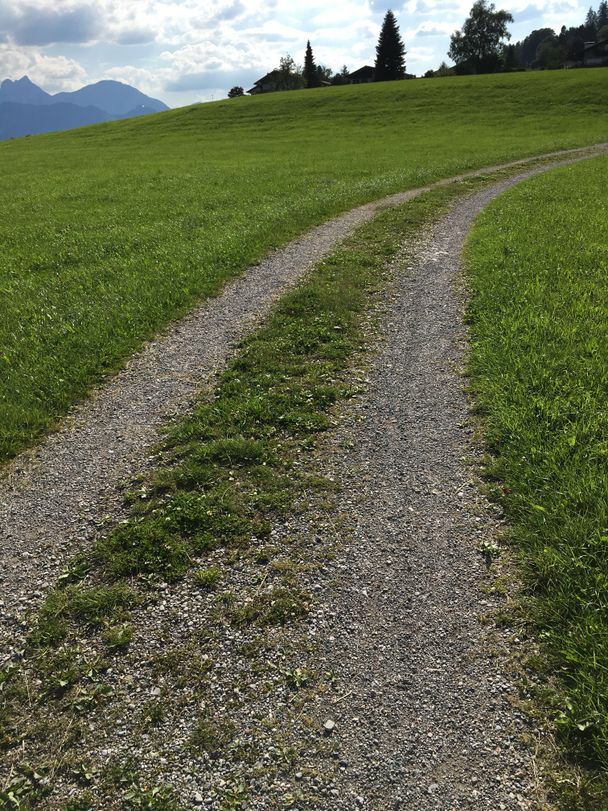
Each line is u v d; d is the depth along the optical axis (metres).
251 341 10.77
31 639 5.02
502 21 118.88
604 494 5.77
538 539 5.53
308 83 130.00
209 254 15.95
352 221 20.52
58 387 9.16
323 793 3.78
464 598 5.15
